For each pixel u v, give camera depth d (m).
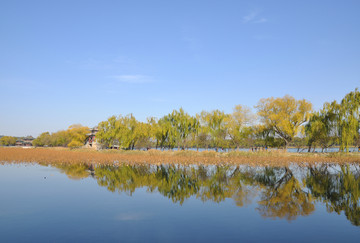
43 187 15.97
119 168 26.80
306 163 32.88
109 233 8.20
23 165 28.50
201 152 45.78
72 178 19.55
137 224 9.12
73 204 11.88
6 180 18.44
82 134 102.75
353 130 43.94
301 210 10.95
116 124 70.44
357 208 11.30
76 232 8.28
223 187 16.39
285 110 53.66
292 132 52.97
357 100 43.88
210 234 8.15
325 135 52.03
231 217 9.95
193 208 11.27
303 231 8.41
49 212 10.55
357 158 39.34
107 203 12.10
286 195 14.04
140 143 73.69
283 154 43.84
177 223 9.23
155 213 10.47
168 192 14.76
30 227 8.75
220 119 62.62
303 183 18.02
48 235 8.00
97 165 29.56
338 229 8.61
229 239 7.71
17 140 178.50
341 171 25.31
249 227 8.80
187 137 65.38
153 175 21.78
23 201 12.43
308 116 52.62
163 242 7.46
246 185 17.12
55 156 41.22
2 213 10.36
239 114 63.38
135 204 11.96
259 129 59.66
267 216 10.09
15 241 7.50
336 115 49.91
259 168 27.44
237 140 64.94
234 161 34.12
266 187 16.42
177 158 38.84
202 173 23.27
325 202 12.42
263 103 55.88
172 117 64.50
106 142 77.25
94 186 16.38
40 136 140.38
